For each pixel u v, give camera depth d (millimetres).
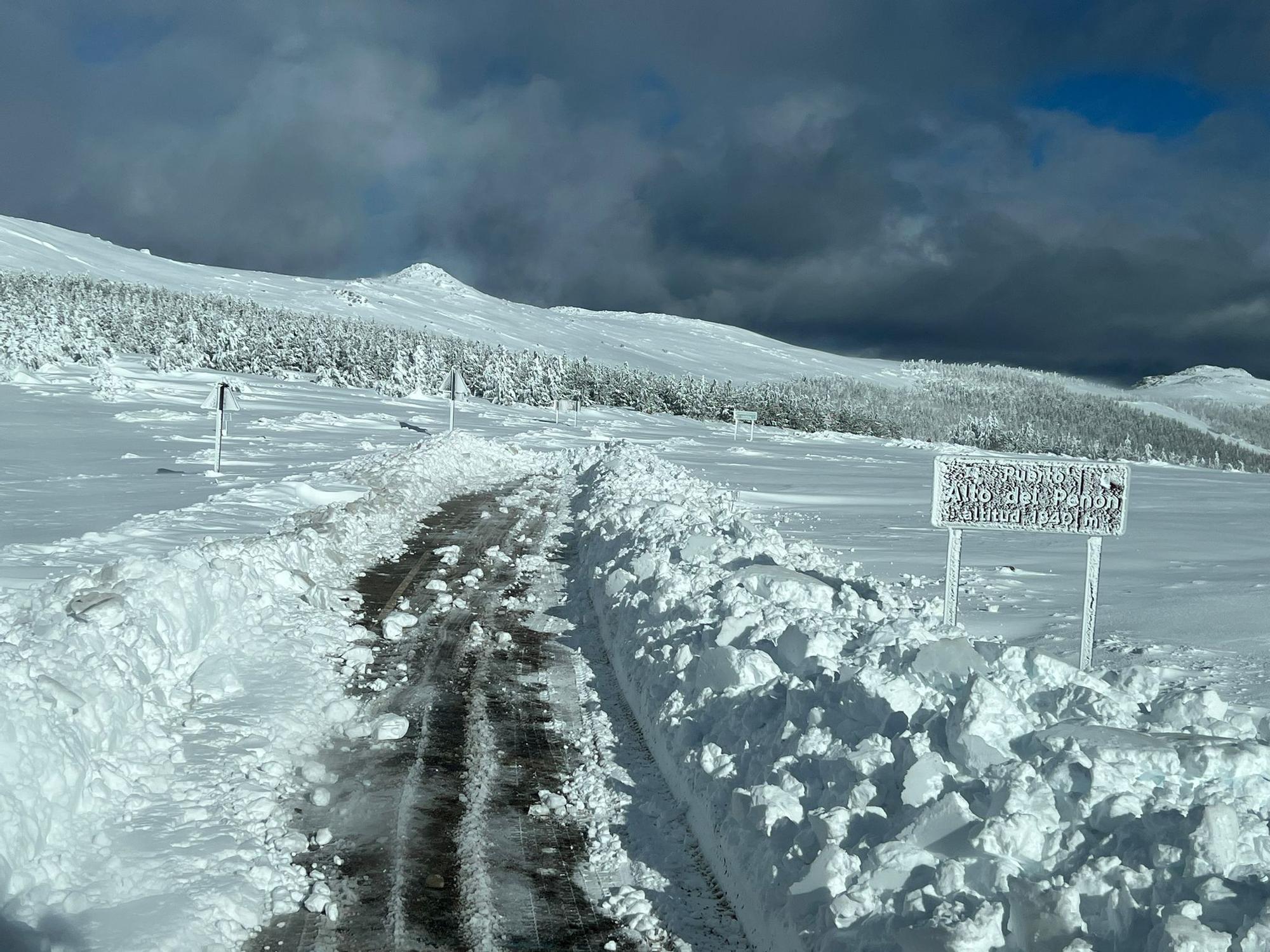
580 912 5188
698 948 4879
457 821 6176
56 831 5215
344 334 112688
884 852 4410
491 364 105250
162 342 88938
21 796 5086
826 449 62469
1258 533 20922
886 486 32188
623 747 7586
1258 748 4523
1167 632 10203
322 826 6035
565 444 47719
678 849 5930
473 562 15297
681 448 51969
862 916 4227
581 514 20766
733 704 6922
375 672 9250
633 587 11273
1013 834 4152
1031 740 4953
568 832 6129
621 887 5465
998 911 3805
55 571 10922
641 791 6738
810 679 6707
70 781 5500
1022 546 17766
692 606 9195
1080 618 10953
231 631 9414
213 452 29469
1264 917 3262
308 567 12836
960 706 5133
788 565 11875
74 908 4656
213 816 5871
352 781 6738
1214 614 11094
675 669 8031
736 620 8148
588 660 10078
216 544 11719
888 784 5066
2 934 4238
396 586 13133
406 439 41094
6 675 5891
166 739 6781
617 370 128125
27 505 16859
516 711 8383
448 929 4938
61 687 6086
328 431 42500
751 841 5328
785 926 4582
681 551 12250
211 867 5242
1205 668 8586
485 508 21953
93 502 17641
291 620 10312
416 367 93000
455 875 5496
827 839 4801
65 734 5742
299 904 5113
